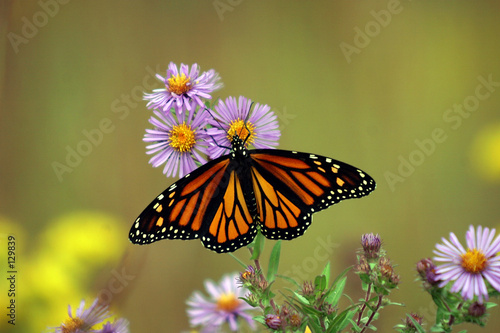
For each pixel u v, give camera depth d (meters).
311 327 0.80
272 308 0.81
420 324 0.79
